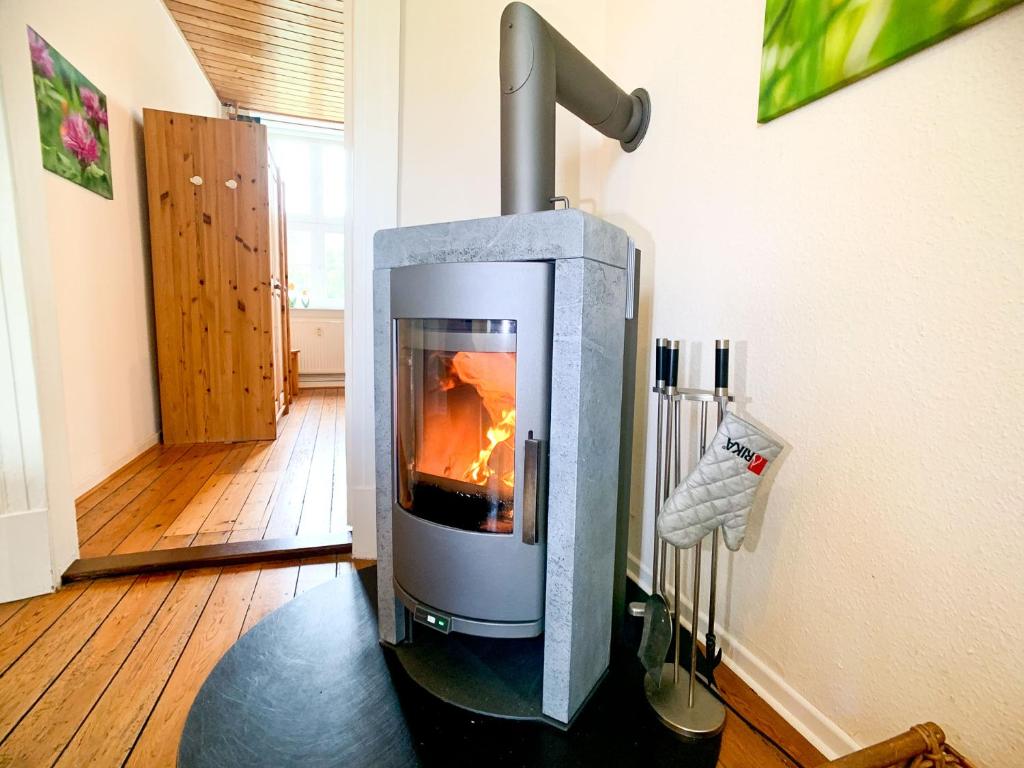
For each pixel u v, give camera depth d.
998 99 0.68
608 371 1.01
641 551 1.56
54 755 0.94
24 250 1.43
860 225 0.87
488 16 1.74
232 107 4.66
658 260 1.44
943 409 0.76
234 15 3.22
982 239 0.70
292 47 3.63
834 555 0.94
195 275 3.13
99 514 2.11
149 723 1.01
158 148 2.97
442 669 1.13
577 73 1.23
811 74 0.93
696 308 1.29
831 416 0.94
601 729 0.97
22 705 1.06
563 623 0.95
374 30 1.62
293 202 5.60
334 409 4.50
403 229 1.08
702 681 1.11
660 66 1.42
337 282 5.84
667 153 1.40
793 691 1.02
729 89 1.17
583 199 1.84
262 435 3.37
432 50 1.71
